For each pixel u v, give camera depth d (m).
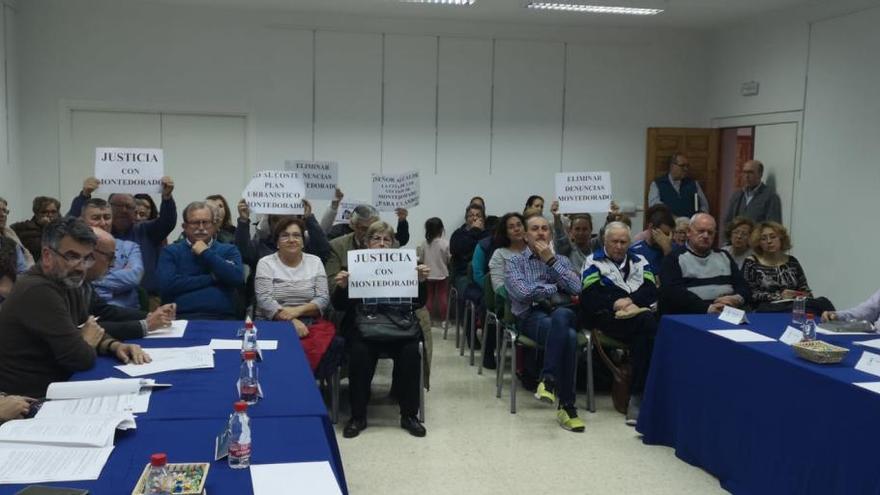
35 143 6.48
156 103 6.71
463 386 4.54
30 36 6.38
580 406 4.14
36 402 2.08
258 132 6.94
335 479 1.51
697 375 3.23
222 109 6.85
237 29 6.81
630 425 3.83
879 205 5.45
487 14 6.92
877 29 5.47
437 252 6.35
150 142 6.76
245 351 2.11
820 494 2.39
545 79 7.45
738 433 2.90
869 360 2.45
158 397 2.05
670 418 3.47
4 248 2.62
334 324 4.06
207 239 3.84
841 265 5.85
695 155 7.72
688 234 4.18
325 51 7.00
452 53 7.24
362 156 7.16
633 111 7.65
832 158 5.95
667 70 7.66
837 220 5.89
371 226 4.00
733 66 7.30
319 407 1.99
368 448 3.44
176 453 1.62
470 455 3.38
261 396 2.08
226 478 1.50
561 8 6.38
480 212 6.23
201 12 6.73
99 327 2.55
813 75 6.17
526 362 4.46
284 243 3.86
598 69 7.54
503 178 7.46
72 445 1.62
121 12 6.57
